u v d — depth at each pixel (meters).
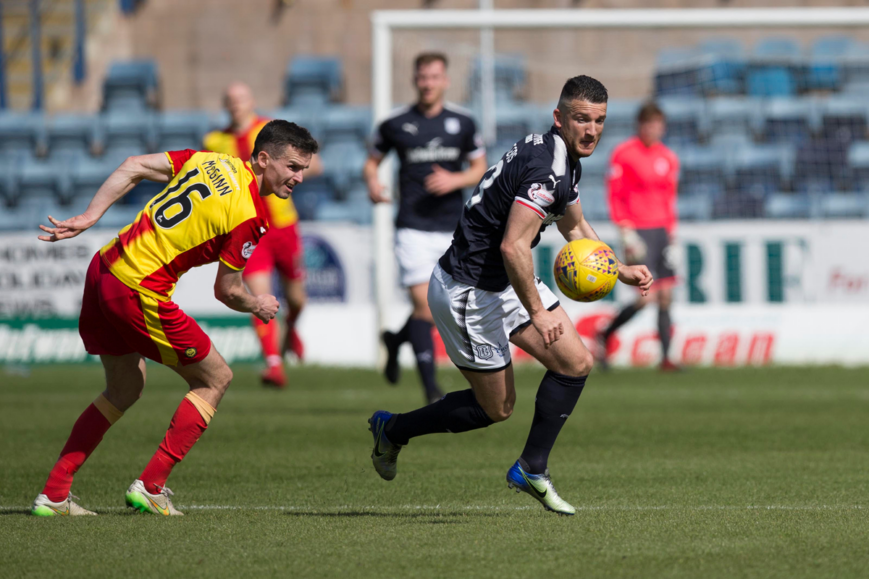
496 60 61.31
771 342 45.34
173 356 14.59
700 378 39.47
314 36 70.12
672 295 45.53
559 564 11.43
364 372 42.12
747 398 32.91
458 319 14.67
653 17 45.69
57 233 14.40
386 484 17.78
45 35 71.44
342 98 70.06
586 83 13.70
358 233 46.75
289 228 35.31
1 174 61.56
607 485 17.58
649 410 29.70
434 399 26.58
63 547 12.45
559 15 45.38
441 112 27.52
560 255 14.57
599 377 39.94
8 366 45.16
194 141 64.31
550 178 13.58
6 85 69.75
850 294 46.31
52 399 33.03
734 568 11.22
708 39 66.81
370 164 28.45
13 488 17.36
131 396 15.30
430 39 65.12
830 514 14.62
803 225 46.16
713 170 58.16
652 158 39.25
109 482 18.00
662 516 14.52
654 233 39.66
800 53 65.88
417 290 27.08
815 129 60.12
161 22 70.69
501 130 58.84
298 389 36.12
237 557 11.87
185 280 45.59
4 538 12.99
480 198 14.43
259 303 15.09
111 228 57.88
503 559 11.70
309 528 13.67
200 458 20.84
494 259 14.48
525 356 44.94
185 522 14.12
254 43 70.12
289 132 14.65
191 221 14.28
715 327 45.25
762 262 46.22
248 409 29.77
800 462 20.34
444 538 12.93
